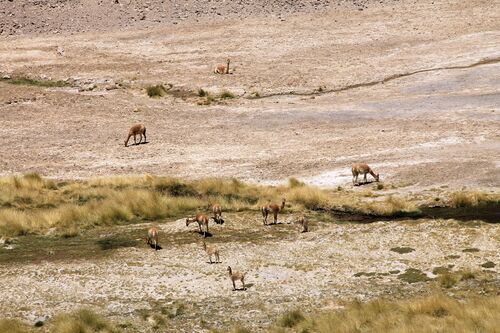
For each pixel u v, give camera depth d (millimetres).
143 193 129250
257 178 143750
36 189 138500
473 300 79688
